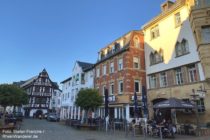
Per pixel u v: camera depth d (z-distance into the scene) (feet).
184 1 69.31
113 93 92.02
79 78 131.44
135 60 87.45
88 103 78.95
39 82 223.51
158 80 77.71
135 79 84.94
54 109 230.68
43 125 98.58
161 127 50.52
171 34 74.23
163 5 82.28
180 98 66.49
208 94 57.36
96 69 111.34
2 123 66.85
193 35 63.98
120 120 79.87
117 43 96.63
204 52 55.88
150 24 84.79
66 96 156.66
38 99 219.82
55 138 48.91
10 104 75.87
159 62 78.18
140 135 54.85
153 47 82.48
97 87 106.83
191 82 63.26
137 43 90.38
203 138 46.44
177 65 69.56
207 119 56.75
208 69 55.01
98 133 61.21
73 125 91.30
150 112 78.95
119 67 90.74
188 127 55.52
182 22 69.82
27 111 212.84
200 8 58.03
